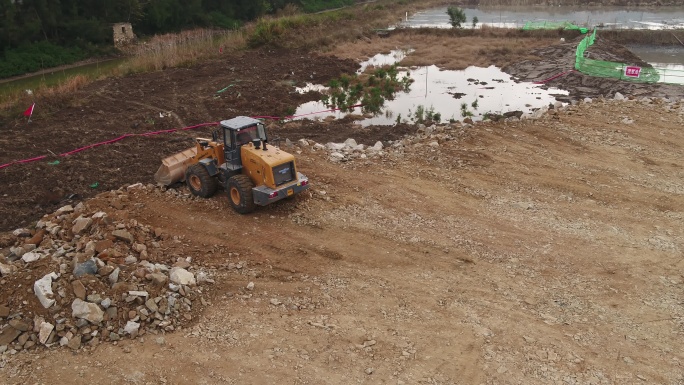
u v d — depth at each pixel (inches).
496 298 372.5
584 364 311.1
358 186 550.0
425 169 595.8
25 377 296.5
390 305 366.0
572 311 358.0
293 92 1003.9
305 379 299.9
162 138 719.1
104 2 1694.1
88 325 329.7
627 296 372.8
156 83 1011.9
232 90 979.9
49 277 343.6
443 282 391.5
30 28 1460.4
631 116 757.9
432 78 1144.8
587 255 423.2
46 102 837.8
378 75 1095.0
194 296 368.5
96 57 1593.3
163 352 319.0
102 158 639.1
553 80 1097.4
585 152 637.9
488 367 309.4
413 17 2159.2
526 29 1595.7
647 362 312.8
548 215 491.2
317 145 664.4
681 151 634.8
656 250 428.8
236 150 483.2
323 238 453.1
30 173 590.2
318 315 356.2
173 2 1920.5
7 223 488.7
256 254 429.7
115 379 297.0
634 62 1278.3
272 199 460.4
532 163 608.1
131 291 348.2
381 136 746.2
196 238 452.1
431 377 302.0
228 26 2119.8
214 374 302.8
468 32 1615.4
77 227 434.0
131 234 433.1
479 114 868.0
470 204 515.2
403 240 448.5
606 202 514.6
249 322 348.2
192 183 525.0
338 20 1781.5
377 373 305.0
